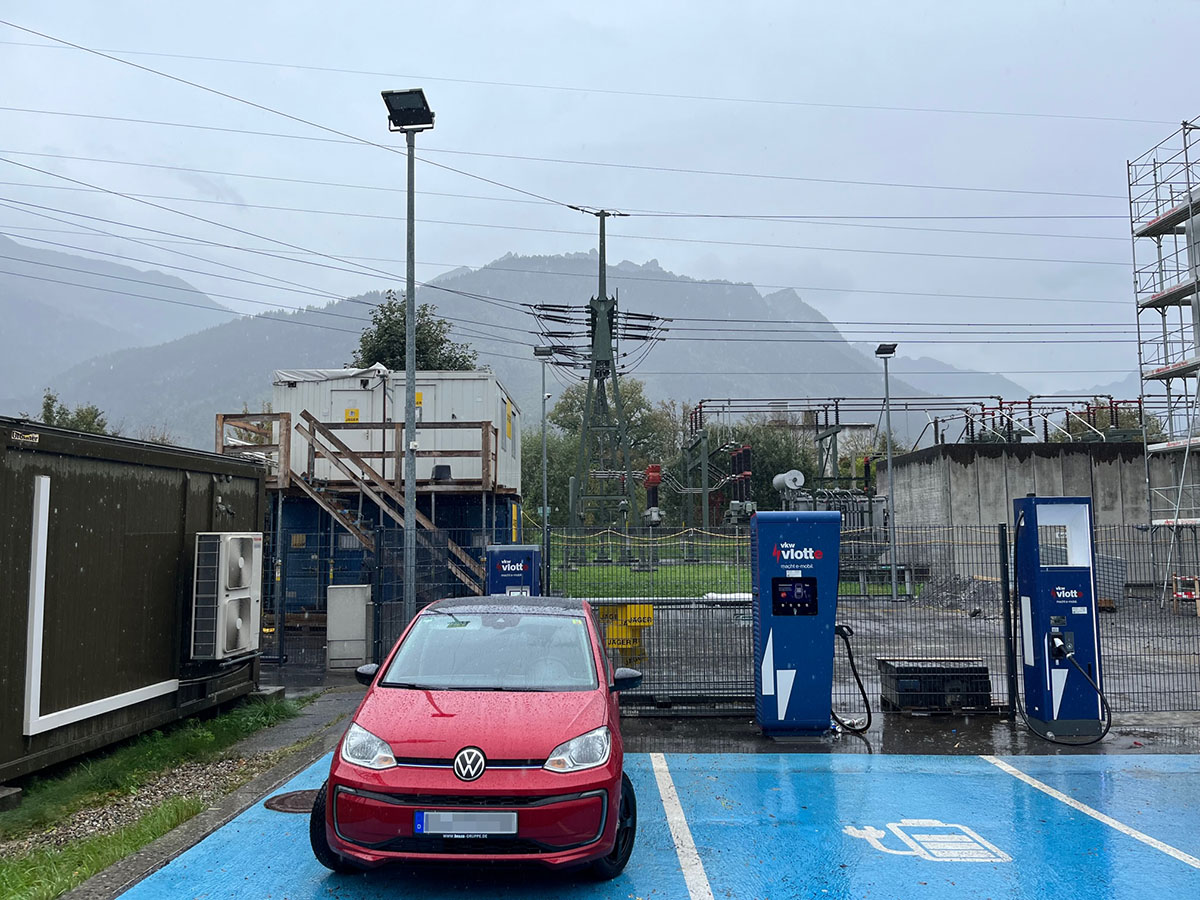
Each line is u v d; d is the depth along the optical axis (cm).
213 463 1009
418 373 2148
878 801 674
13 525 690
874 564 2431
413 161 1378
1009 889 503
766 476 5872
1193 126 2464
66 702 750
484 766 468
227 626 948
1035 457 2986
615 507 4466
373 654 1343
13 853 593
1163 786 716
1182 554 1978
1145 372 2711
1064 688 875
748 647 1016
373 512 2092
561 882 510
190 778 787
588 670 584
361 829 460
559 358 4397
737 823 621
